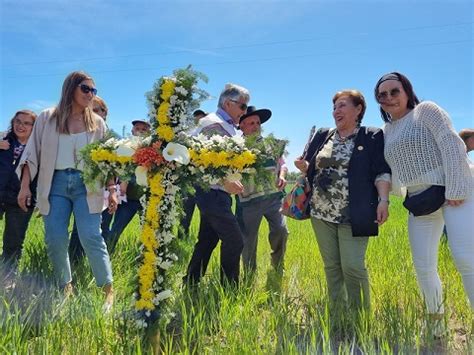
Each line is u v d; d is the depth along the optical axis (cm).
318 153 448
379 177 419
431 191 387
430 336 359
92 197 455
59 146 457
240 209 622
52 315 362
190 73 348
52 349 311
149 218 346
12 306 385
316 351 320
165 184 347
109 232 649
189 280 497
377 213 411
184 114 351
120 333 345
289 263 670
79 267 534
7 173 539
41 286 446
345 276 430
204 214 467
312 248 772
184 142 349
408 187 409
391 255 649
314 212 444
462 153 375
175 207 356
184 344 325
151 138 352
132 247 605
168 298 351
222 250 480
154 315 340
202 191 460
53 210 453
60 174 457
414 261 415
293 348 316
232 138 352
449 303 464
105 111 625
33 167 468
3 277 467
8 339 307
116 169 357
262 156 348
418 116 396
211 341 358
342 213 425
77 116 467
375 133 426
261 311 423
